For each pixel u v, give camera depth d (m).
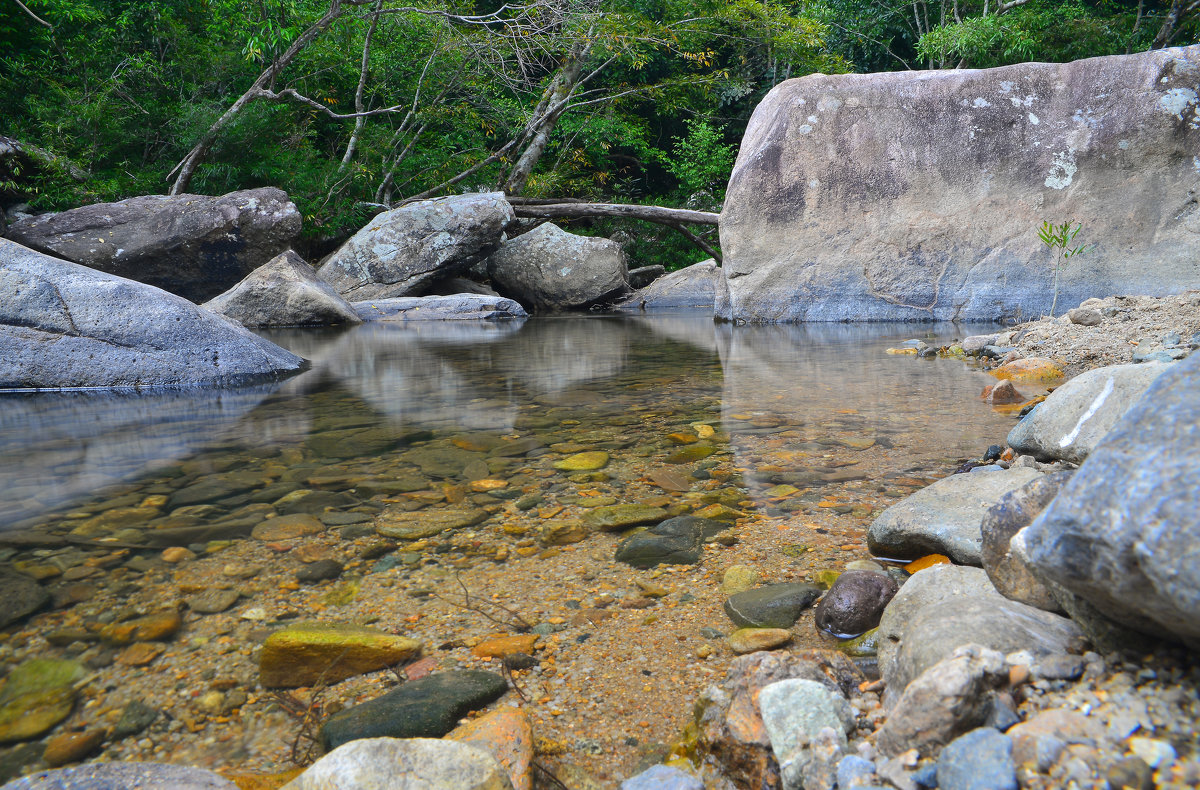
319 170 12.60
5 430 3.33
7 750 1.19
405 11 12.49
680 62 18.62
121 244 9.27
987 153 7.59
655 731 1.25
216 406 3.84
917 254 7.74
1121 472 0.91
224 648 1.49
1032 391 3.77
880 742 1.02
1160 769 0.82
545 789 1.12
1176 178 7.03
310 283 9.03
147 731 1.24
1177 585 0.79
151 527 2.11
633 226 17.09
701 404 3.71
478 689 1.33
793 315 8.09
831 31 19.14
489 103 15.06
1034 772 0.86
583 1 13.44
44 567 1.84
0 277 4.53
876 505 2.22
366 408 3.75
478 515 2.21
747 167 8.23
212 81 12.52
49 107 10.91
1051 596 1.22
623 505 2.27
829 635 1.52
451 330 8.21
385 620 1.60
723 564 1.86
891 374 4.47
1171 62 7.11
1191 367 0.98
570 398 3.96
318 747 1.21
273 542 2.01
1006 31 15.59
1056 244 6.89
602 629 1.57
